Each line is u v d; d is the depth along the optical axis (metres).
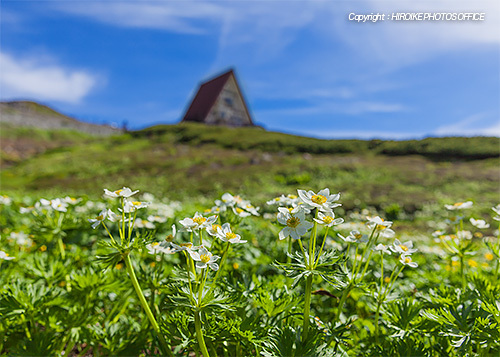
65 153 30.44
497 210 2.28
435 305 2.01
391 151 24.09
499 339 1.58
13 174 23.78
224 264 2.40
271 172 20.08
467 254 2.37
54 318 2.12
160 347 2.02
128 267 1.78
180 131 37.25
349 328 2.00
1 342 2.10
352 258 3.26
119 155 28.09
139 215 4.12
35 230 2.84
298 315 1.95
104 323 2.37
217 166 23.23
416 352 1.79
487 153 21.14
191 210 5.07
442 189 15.57
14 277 2.62
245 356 1.94
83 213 4.33
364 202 13.04
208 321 1.76
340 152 25.66
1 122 43.25
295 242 3.46
